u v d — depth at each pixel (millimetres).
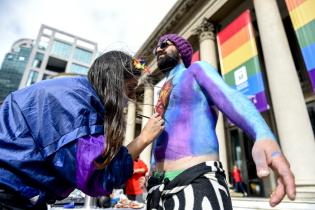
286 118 6172
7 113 999
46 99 950
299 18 6801
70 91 985
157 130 1192
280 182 705
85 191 912
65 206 2424
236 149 12367
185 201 1035
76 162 886
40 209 945
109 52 1203
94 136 951
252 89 7648
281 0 10258
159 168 1343
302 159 5613
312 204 4359
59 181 950
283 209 4617
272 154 737
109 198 2902
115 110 1024
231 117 1021
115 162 972
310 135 5898
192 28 12625
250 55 8109
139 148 1137
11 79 69562
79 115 936
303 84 10258
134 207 2922
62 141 887
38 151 911
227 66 9039
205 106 1290
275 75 6750
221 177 1142
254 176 10867
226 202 1057
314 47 6215
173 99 1394
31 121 925
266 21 7531
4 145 905
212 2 11578
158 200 1160
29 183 894
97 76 1099
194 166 1136
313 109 9641
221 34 9812
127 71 1159
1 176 856
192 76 1344
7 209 840
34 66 53219
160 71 1679
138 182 5000
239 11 10875
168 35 1692
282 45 7004
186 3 12906
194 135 1243
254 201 5480
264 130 845
